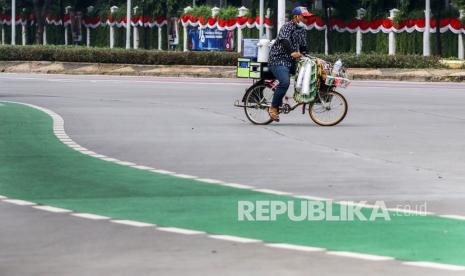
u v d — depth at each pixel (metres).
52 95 51.72
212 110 41.97
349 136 31.95
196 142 29.88
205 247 15.36
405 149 28.55
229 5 122.56
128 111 41.22
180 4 119.62
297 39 34.59
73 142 29.73
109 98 49.44
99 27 136.75
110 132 32.69
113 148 28.27
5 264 14.22
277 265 14.14
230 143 29.66
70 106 43.97
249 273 13.68
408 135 32.50
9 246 15.42
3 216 17.98
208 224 17.23
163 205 19.20
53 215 18.09
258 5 105.25
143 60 83.81
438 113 41.84
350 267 14.03
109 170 23.97
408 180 22.56
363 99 50.44
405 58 77.06
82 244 15.56
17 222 17.41
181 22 118.19
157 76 80.44
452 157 26.83
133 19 128.62
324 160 25.94
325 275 13.55
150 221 17.50
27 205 19.17
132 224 17.23
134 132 32.72
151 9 123.88
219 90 56.69
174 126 34.78
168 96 51.09
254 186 21.56
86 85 61.53
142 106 44.09
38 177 22.81
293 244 15.59
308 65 34.91
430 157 26.80
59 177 22.83
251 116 35.84
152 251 15.05
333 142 30.16
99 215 18.09
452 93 55.91
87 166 24.66
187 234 16.36
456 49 89.88
